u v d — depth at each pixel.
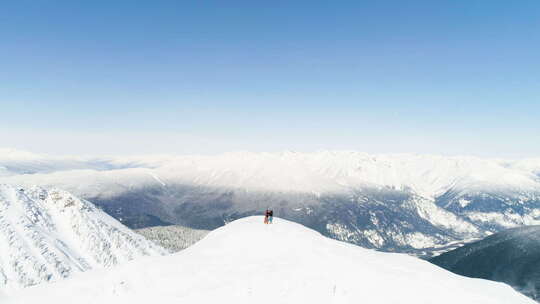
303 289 24.75
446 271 33.03
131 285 28.08
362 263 30.25
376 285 25.52
